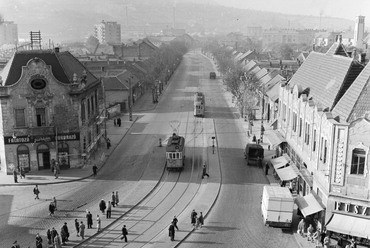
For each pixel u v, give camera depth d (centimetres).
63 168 6019
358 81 4322
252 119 8956
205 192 5259
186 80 16100
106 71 11775
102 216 4544
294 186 5334
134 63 13738
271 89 8888
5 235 4103
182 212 4681
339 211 4038
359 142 3862
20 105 5647
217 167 6222
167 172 5997
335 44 5850
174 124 8869
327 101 4794
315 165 4556
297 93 5584
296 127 5603
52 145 5894
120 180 5650
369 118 3828
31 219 4456
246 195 5181
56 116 5825
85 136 6222
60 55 6325
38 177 5653
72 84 5788
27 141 5756
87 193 5181
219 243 4012
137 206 4828
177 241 4028
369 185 3875
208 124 8875
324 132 4281
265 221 4369
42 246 3878
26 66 5572
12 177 5672
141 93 12719
